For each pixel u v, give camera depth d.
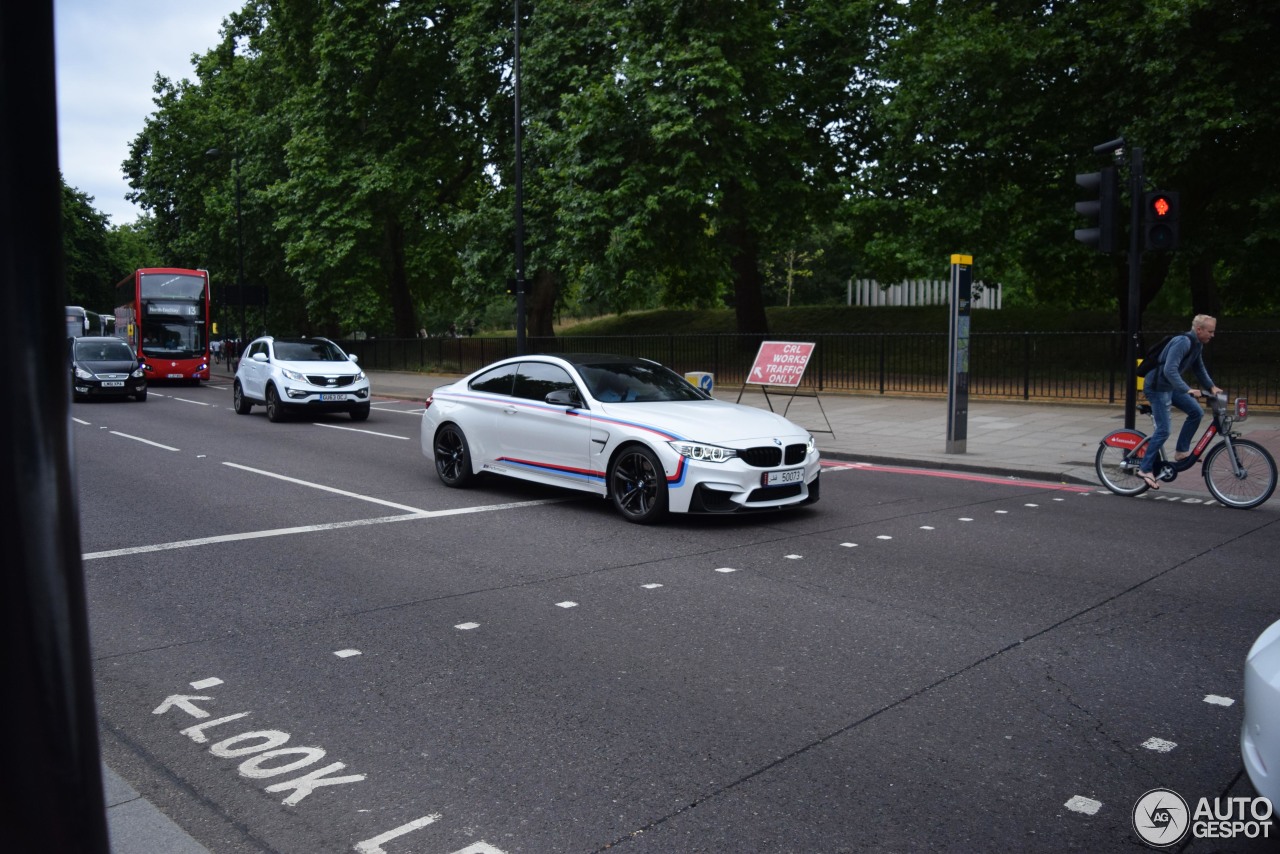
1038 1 23.84
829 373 24.19
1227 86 18.86
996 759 4.05
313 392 19.47
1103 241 11.34
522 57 28.19
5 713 1.69
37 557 1.70
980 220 22.86
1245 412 9.80
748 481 8.70
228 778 3.93
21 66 1.68
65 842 1.74
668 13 23.75
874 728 4.38
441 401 11.39
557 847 3.37
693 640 5.65
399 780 3.90
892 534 8.62
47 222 1.72
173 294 34.47
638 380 10.22
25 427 1.69
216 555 7.83
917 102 24.25
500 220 29.45
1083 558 7.64
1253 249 22.03
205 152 45.66
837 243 34.19
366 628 5.91
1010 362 21.28
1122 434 10.61
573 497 10.57
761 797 3.73
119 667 5.24
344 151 34.59
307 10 36.34
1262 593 6.59
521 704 4.69
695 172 23.77
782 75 27.00
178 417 20.94
